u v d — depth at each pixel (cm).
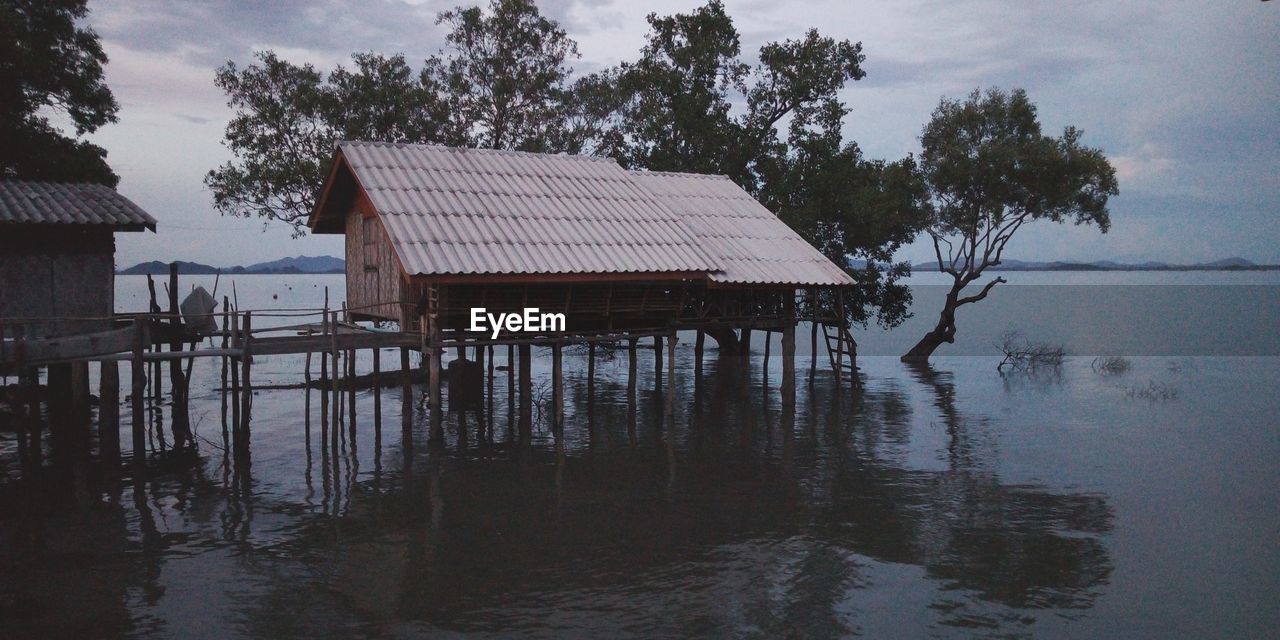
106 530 1395
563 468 1817
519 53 3409
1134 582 1180
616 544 1336
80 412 2017
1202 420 2369
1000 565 1247
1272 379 3209
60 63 2575
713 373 3384
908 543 1343
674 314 2250
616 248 2053
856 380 2769
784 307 2516
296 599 1116
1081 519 1465
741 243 2453
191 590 1145
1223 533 1385
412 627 1032
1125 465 1842
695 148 3500
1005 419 2389
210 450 1961
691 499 1588
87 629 1020
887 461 1886
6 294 1892
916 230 3556
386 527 1416
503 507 1533
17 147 2505
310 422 2300
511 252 1878
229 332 1972
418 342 1892
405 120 3159
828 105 3491
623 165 3616
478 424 2288
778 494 1623
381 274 2062
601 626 1037
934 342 3753
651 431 2212
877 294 3597
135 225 1967
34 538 1355
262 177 2973
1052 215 3328
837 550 1311
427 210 1941
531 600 1115
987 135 3416
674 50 3534
